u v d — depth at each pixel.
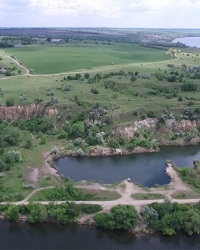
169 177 124.06
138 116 164.50
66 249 88.69
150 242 91.25
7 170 123.38
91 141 148.25
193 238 92.44
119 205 100.38
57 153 140.25
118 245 90.25
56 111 170.75
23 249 88.38
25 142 147.75
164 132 159.62
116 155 143.25
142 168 132.25
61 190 109.88
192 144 154.88
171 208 98.75
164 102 180.62
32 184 114.00
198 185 115.19
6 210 99.75
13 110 173.00
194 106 175.38
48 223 97.44
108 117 160.75
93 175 126.06
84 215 99.44
